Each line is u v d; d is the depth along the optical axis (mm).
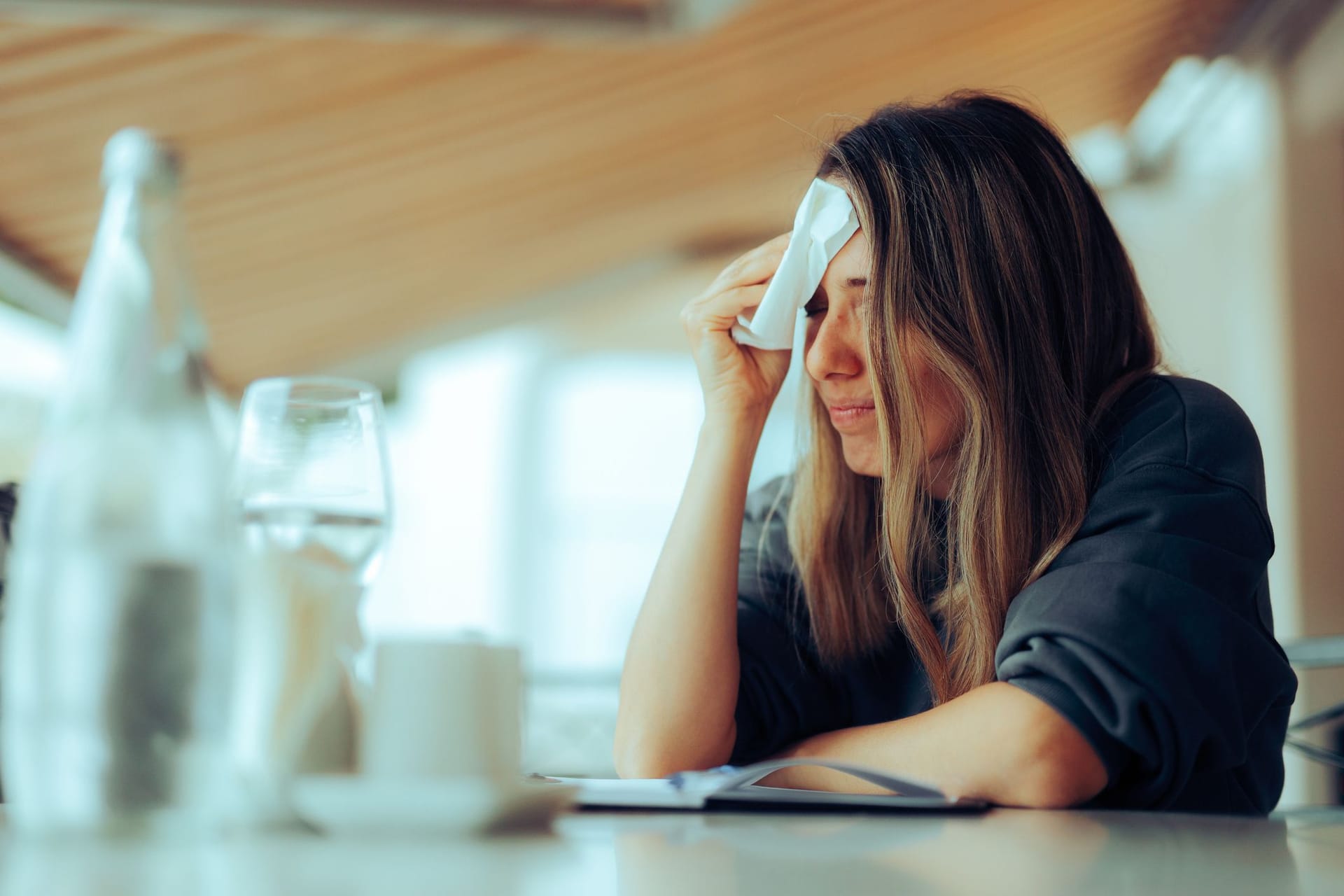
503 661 523
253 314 4777
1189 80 4312
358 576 524
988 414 1036
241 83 3199
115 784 412
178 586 419
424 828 475
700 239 5562
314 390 529
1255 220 4004
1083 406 1080
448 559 8188
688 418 8195
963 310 1061
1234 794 904
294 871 377
